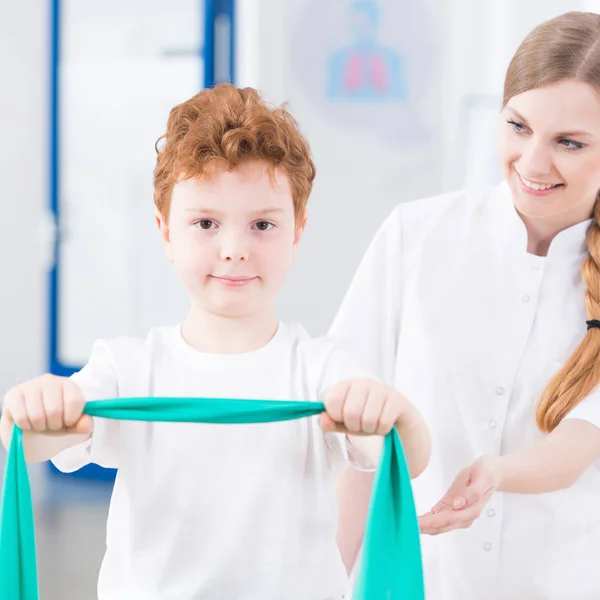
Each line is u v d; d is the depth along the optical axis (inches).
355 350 57.1
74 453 40.7
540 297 55.1
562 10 138.6
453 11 143.9
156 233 177.6
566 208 49.9
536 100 47.3
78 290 183.9
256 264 40.3
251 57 151.0
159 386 41.8
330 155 149.3
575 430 50.6
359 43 147.0
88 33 177.0
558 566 54.2
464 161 144.5
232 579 39.2
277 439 40.3
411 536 37.7
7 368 210.5
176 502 40.0
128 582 40.1
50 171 182.1
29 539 37.9
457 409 54.9
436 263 56.7
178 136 42.0
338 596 40.8
